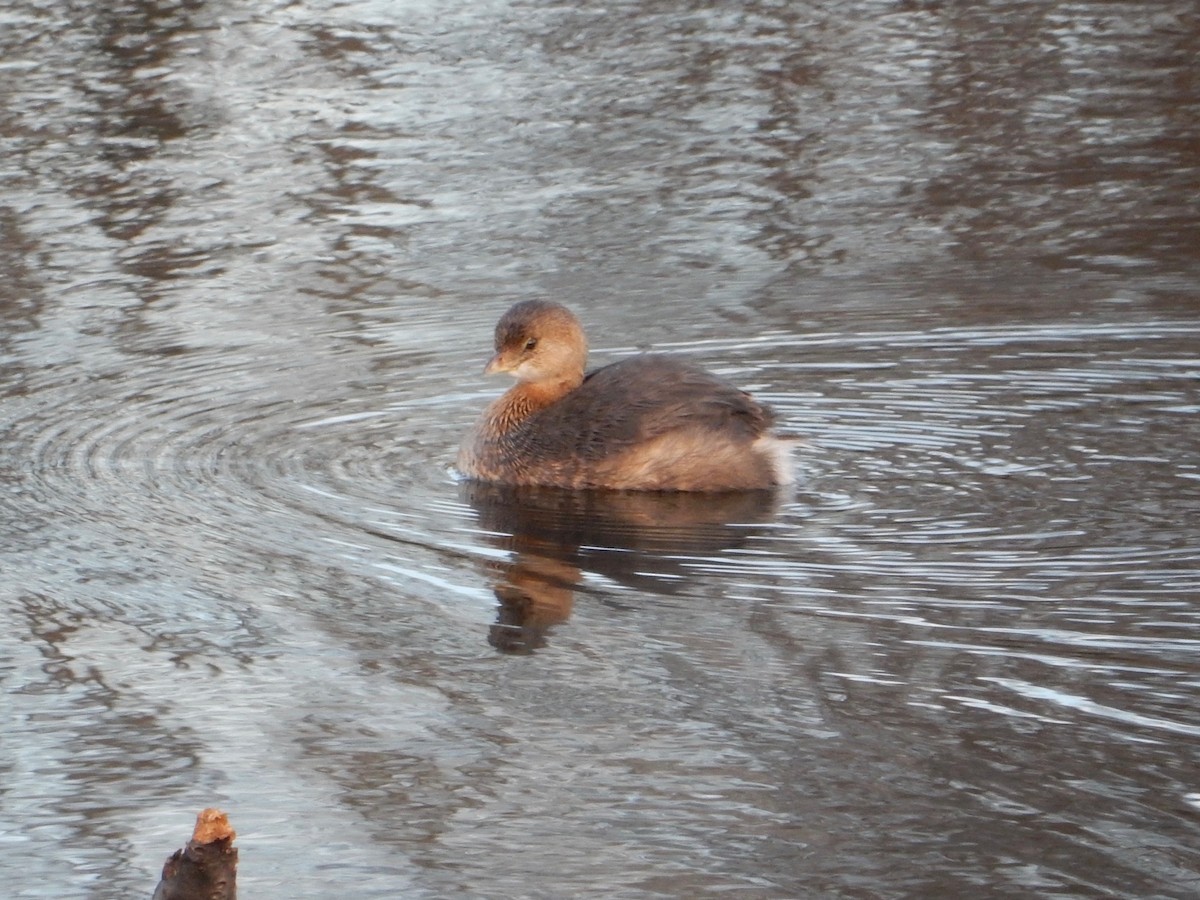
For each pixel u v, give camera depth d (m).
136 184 29.98
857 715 12.81
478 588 15.34
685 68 35.72
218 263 26.36
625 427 17.86
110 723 12.98
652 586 15.30
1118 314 23.09
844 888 10.68
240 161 31.16
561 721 12.88
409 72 35.69
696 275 25.42
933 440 18.83
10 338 23.05
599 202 28.84
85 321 23.77
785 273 25.41
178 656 14.09
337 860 11.10
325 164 30.95
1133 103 32.94
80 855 11.23
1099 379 20.66
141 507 17.31
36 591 15.35
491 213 28.47
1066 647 13.80
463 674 13.68
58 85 35.12
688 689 13.30
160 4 40.41
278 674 13.75
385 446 19.22
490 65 36.06
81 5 40.38
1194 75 34.25
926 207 28.30
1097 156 30.38
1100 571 15.23
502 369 18.58
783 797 11.73
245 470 18.41
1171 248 25.88
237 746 12.61
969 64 35.59
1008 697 13.01
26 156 31.45
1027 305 23.58
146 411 20.22
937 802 11.62
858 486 17.58
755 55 36.34
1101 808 11.48
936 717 12.75
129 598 15.20
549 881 10.84
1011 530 16.25
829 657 13.76
